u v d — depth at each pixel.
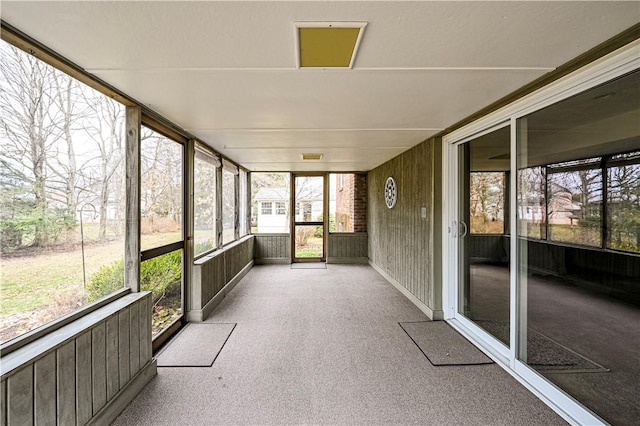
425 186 3.96
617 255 4.37
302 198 7.52
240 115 2.86
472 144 3.50
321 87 2.17
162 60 1.73
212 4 1.22
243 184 6.96
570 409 1.96
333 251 7.45
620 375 2.32
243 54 1.67
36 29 1.40
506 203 4.20
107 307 2.06
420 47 1.61
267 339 3.13
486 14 1.31
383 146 4.39
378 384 2.32
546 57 1.73
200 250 4.15
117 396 1.98
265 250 7.36
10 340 1.46
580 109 2.24
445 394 2.19
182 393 2.21
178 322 3.44
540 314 3.72
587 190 4.77
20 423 1.33
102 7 1.24
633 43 1.55
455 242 3.60
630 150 4.20
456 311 3.60
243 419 1.93
